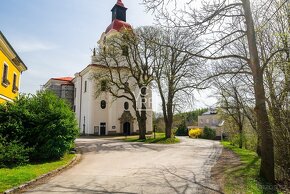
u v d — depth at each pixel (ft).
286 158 37.58
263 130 34.99
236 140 99.45
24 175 33.55
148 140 115.96
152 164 49.42
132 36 115.34
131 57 132.16
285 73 35.35
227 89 67.05
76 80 187.52
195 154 67.87
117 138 137.39
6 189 27.45
